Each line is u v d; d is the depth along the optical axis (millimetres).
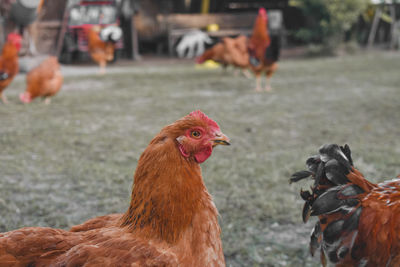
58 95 11539
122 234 2020
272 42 12211
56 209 4367
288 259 3584
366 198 2576
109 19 20094
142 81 14469
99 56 17031
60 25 19656
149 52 26578
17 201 4488
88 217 4191
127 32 23188
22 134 7219
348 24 22734
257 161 6066
